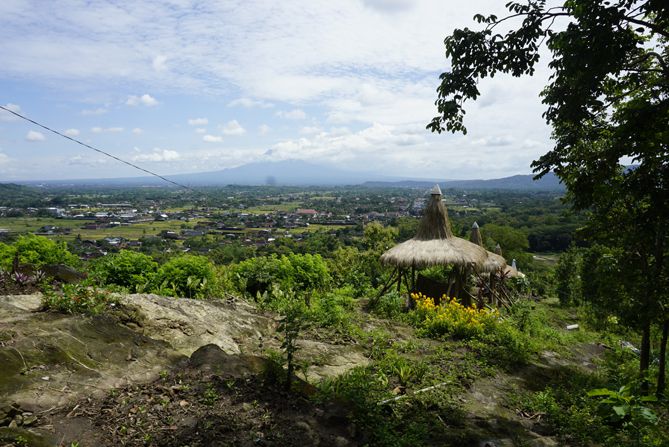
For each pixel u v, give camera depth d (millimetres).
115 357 5051
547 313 20797
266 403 4711
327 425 4625
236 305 9406
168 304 7695
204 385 4832
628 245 7930
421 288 14133
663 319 7102
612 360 11234
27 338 4727
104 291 6621
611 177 7367
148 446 3719
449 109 7605
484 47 7090
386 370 7316
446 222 13453
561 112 7414
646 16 6875
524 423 6219
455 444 5277
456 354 8766
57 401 4020
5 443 3242
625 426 4555
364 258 22125
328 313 9883
